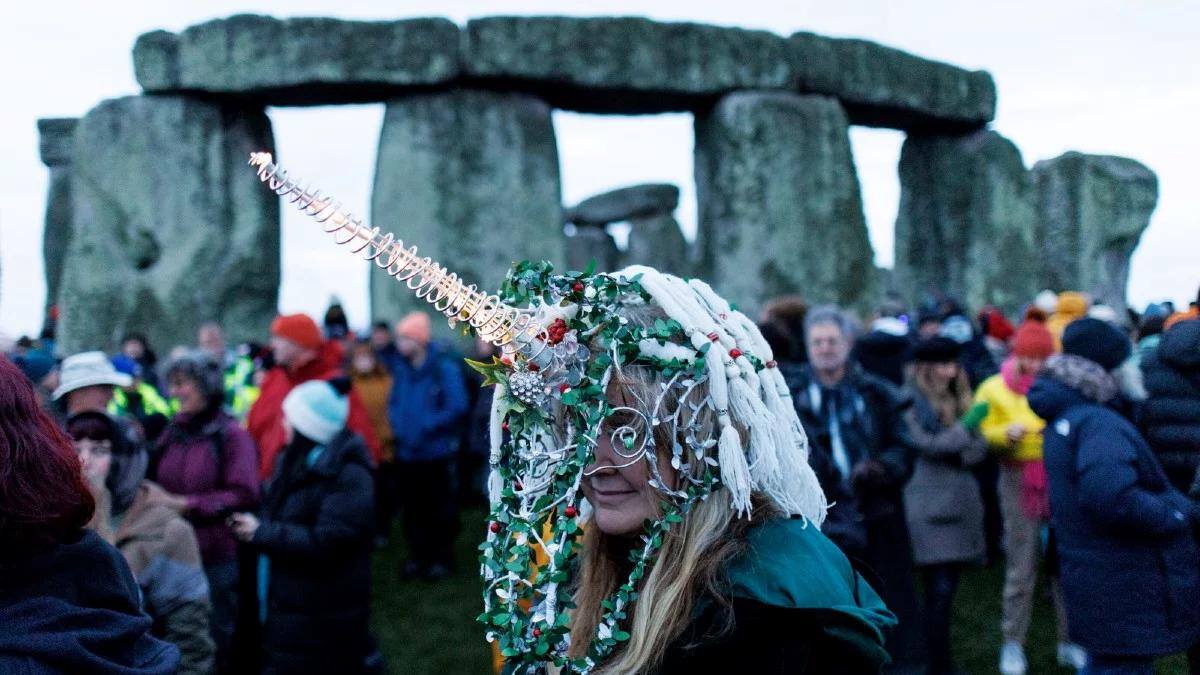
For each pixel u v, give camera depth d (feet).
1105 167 55.98
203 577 11.98
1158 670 13.64
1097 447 11.13
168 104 39.09
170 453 14.44
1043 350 16.14
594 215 73.61
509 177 39.19
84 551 4.64
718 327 4.62
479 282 38.70
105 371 13.01
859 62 43.88
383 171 38.99
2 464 4.36
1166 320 20.90
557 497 4.43
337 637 12.48
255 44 37.70
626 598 4.38
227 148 39.99
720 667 4.13
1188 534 11.23
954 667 15.76
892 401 13.71
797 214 41.91
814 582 4.26
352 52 37.65
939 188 48.80
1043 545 22.08
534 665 4.52
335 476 12.55
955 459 15.71
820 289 42.01
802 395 13.67
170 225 38.96
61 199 51.60
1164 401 13.55
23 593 4.43
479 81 39.40
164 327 38.40
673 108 43.14
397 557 25.98
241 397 26.30
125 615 4.67
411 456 23.57
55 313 45.68
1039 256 53.72
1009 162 48.08
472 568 24.61
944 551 15.48
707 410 4.51
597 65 39.32
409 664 17.69
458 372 24.03
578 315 4.56
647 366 4.48
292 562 12.44
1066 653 16.26
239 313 39.42
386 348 28.43
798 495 4.64
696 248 43.75
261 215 40.01
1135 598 11.08
